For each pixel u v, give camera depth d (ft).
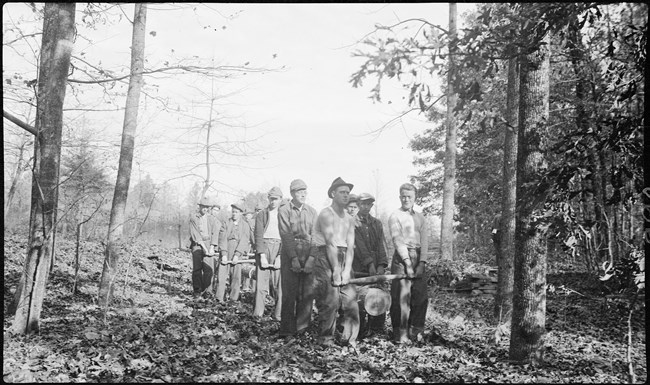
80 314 29.94
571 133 20.17
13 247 49.21
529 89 21.42
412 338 26.66
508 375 20.24
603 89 21.27
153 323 27.94
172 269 58.49
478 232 109.29
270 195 34.35
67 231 60.70
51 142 23.91
